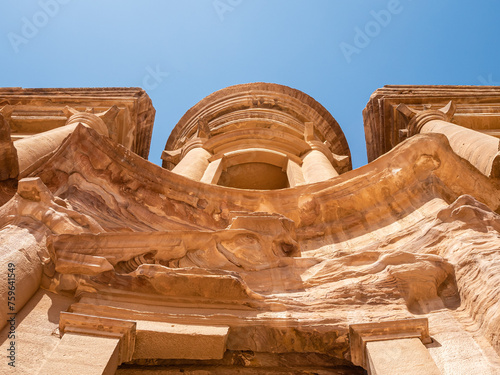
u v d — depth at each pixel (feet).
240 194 39.19
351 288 24.88
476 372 18.78
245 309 24.02
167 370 22.33
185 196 38.42
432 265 24.71
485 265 22.82
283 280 27.02
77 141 36.68
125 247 26.17
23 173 35.81
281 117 88.58
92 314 22.31
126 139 77.25
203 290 24.09
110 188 36.11
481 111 75.61
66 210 27.53
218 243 28.68
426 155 37.09
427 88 82.17
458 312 22.53
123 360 21.01
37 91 79.82
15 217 26.68
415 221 33.22
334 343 22.57
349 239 34.71
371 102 81.56
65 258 24.07
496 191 37.24
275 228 30.66
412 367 19.31
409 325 21.21
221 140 74.43
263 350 22.79
